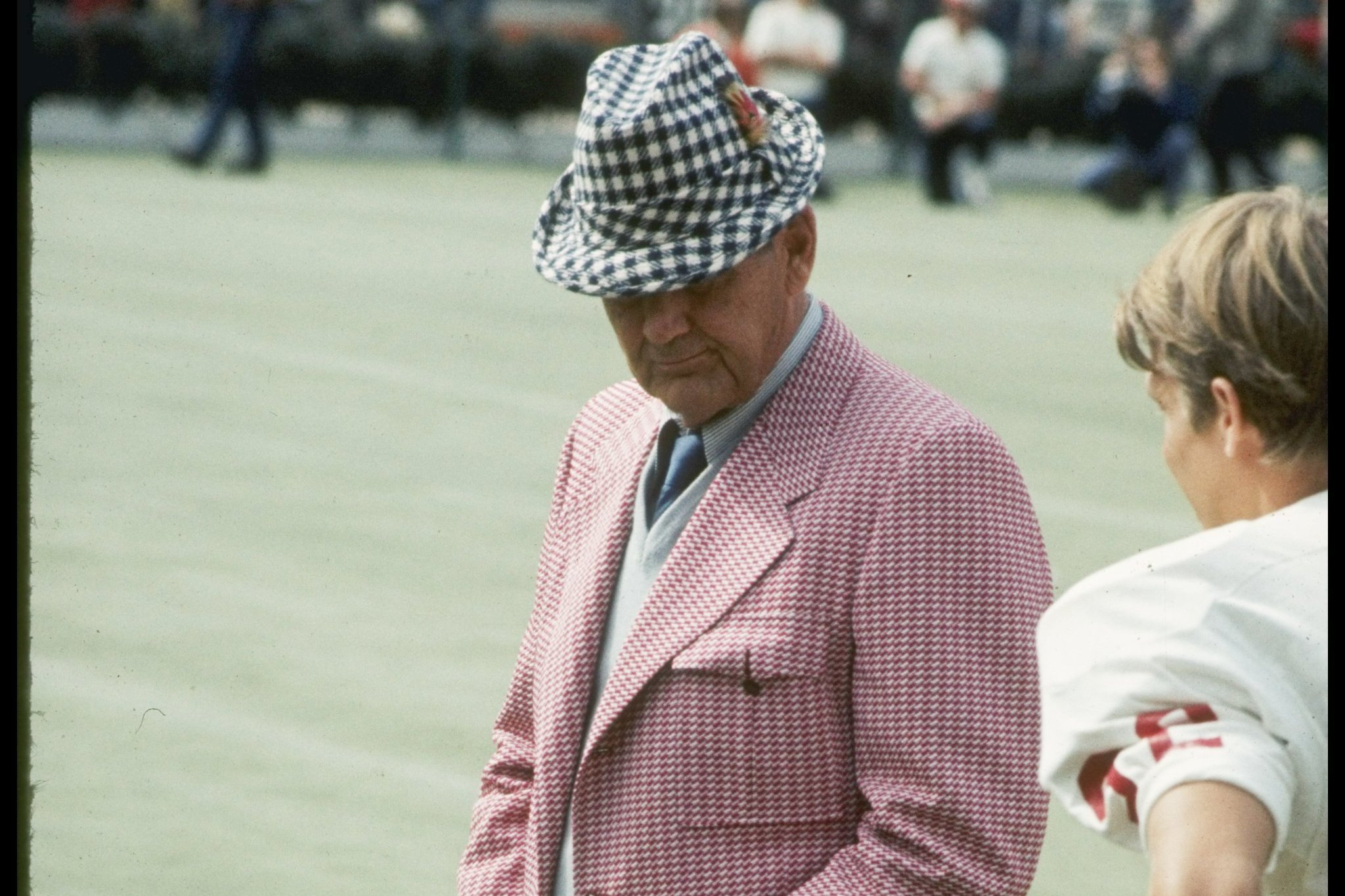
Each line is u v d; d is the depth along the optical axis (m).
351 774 17.39
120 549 23.23
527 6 89.50
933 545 7.82
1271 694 5.80
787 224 8.09
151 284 42.78
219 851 15.71
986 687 7.73
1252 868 5.46
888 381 8.37
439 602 22.09
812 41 70.56
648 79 8.14
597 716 8.15
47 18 73.62
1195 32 82.19
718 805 7.95
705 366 8.16
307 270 46.19
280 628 20.88
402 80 81.31
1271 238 6.18
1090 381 36.25
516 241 54.16
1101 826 5.84
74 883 14.89
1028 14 94.75
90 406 30.33
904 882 7.65
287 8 81.19
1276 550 6.07
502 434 30.27
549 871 8.34
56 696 18.61
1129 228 66.75
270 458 27.84
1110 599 6.11
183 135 76.38
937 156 73.06
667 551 8.36
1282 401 6.17
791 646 7.89
